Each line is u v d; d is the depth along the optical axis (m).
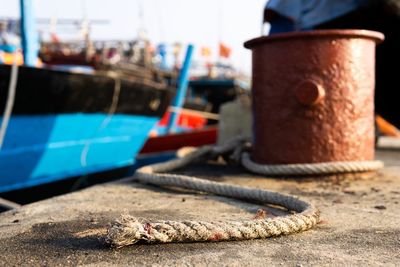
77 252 0.64
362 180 1.21
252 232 0.70
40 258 0.62
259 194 0.95
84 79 1.72
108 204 0.93
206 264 0.60
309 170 1.19
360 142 1.24
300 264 0.60
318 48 1.20
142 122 2.27
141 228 0.67
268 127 1.27
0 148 1.53
